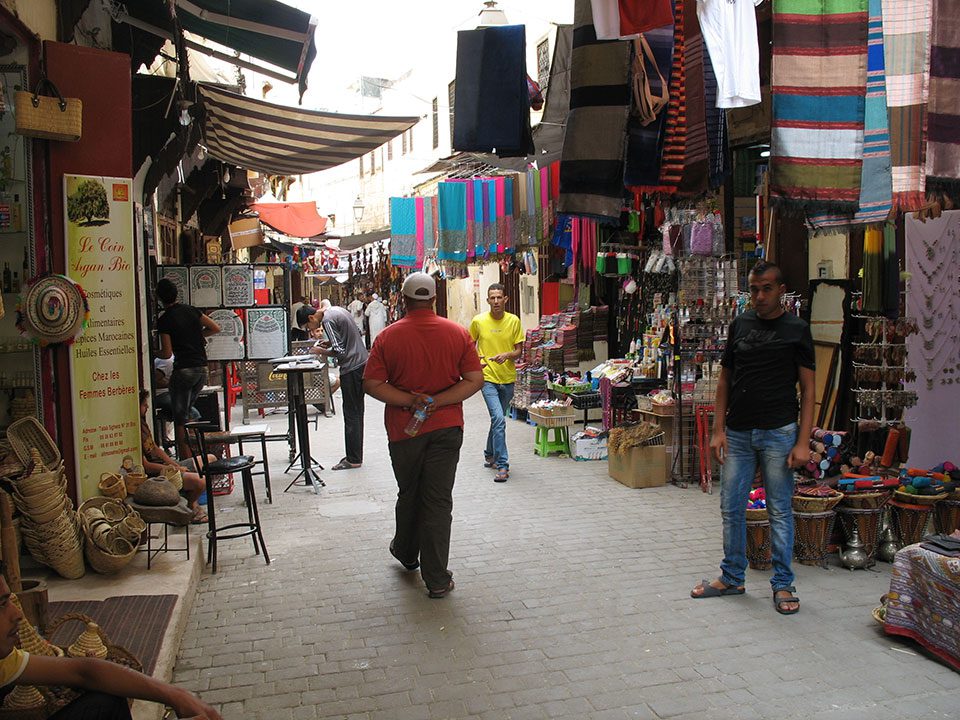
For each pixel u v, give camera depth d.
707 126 5.32
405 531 5.10
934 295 7.04
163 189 9.41
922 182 4.93
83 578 4.62
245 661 3.97
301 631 4.33
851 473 5.58
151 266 8.30
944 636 3.80
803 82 4.87
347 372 8.56
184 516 4.91
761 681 3.67
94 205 5.34
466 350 4.90
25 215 5.27
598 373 10.03
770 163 4.90
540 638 4.19
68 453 5.28
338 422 12.34
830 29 4.86
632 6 4.34
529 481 7.95
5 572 3.46
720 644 4.08
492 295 8.08
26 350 5.49
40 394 5.22
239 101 8.54
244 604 4.74
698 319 7.64
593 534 6.09
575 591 4.87
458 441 4.84
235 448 10.09
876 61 4.87
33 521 4.45
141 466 5.62
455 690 3.63
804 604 4.59
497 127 5.37
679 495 7.31
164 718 3.41
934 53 4.88
